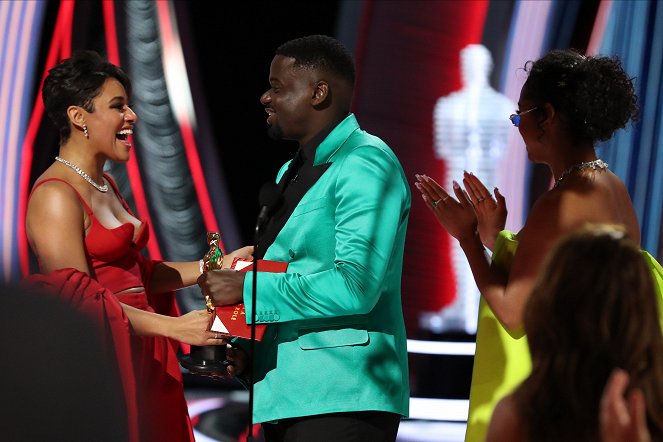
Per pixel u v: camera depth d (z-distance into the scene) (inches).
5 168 447.8
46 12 449.1
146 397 214.5
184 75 455.2
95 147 219.9
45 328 133.0
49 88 218.2
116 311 201.6
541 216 179.8
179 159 456.8
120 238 216.2
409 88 450.0
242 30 454.9
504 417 120.3
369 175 191.2
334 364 193.5
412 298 446.3
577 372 112.5
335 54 201.5
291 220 197.2
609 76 184.7
